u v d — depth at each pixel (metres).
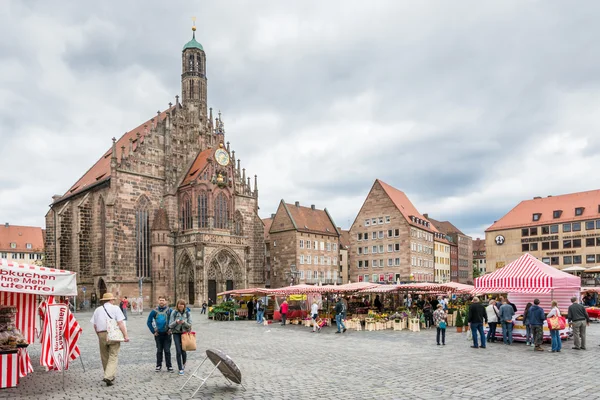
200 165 83.50
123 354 24.14
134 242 76.88
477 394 14.49
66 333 17.36
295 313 49.66
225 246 79.94
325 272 110.81
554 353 23.73
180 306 18.23
